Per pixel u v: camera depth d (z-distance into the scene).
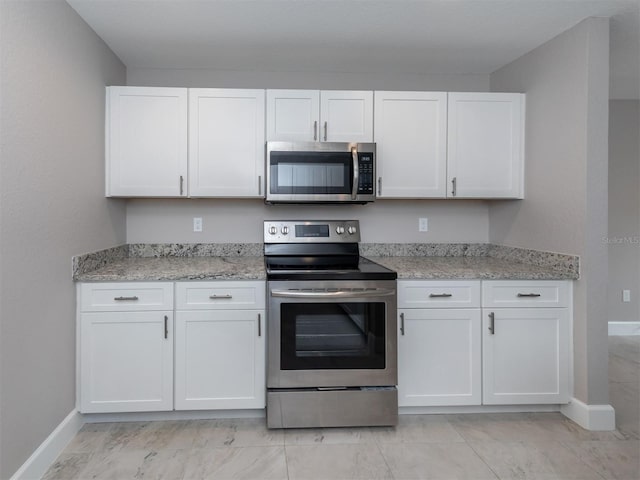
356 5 2.29
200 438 2.30
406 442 2.28
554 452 2.19
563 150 2.59
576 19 2.44
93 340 2.37
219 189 2.84
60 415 2.17
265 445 2.24
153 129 2.79
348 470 2.02
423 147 2.93
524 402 2.55
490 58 3.04
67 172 2.23
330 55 2.96
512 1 2.25
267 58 3.00
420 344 2.53
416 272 2.53
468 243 3.39
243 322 2.45
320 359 2.40
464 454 2.17
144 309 2.39
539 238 2.81
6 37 1.69
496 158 2.97
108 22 2.46
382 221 3.33
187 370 2.43
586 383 2.44
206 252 3.20
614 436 2.35
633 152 4.29
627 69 3.32
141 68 3.17
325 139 2.88
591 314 2.44
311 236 3.13
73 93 2.30
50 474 1.97
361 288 2.41
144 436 2.31
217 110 2.82
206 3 2.26
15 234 1.77
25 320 1.84
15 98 1.76
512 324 2.55
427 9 2.34
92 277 2.33
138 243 3.17
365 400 2.41
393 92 2.91
